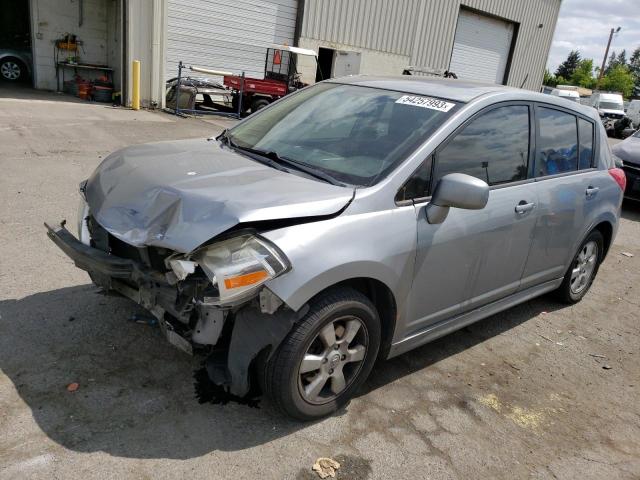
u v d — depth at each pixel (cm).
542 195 400
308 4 1830
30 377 312
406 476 276
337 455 282
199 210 265
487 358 403
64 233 320
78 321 372
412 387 351
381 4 2023
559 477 291
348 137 347
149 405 300
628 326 491
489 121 362
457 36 2402
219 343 294
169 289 274
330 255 272
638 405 368
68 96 1597
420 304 332
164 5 1464
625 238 794
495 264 374
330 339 290
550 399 362
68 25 1688
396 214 304
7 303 386
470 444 306
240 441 282
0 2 1666
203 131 1226
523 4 2570
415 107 354
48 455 257
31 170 736
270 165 336
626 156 935
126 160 339
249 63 1784
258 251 256
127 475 252
